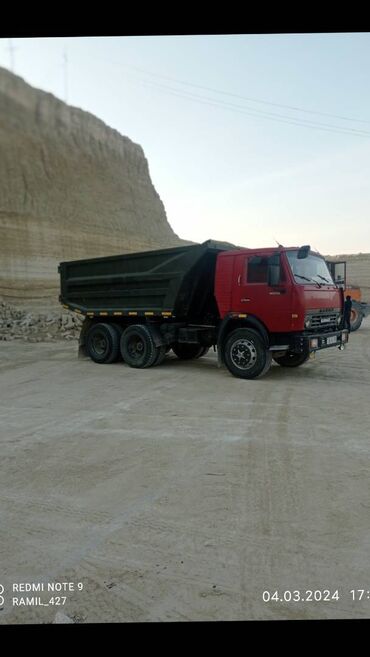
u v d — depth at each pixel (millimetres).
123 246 19266
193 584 2652
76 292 11539
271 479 4086
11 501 3723
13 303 19781
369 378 8875
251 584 2648
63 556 2939
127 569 2799
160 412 6379
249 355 8586
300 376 9102
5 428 5691
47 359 11680
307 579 2688
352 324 18203
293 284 8031
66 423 5883
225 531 3221
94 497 3775
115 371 9859
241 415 6191
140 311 10250
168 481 4066
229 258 8828
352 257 47219
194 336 9688
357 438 5195
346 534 3158
